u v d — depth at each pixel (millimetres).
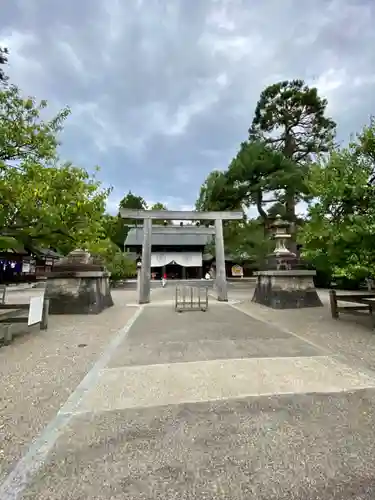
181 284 28156
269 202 21109
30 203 5809
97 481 2123
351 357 4945
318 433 2697
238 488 2043
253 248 21922
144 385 3834
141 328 7574
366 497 1957
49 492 2020
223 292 14156
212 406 3240
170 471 2223
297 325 7730
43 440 2625
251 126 23203
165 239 38188
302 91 20656
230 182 19656
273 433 2705
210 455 2402
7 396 3535
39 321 6695
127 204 53438
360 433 2688
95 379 4055
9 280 27031
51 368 4531
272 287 11219
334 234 6691
